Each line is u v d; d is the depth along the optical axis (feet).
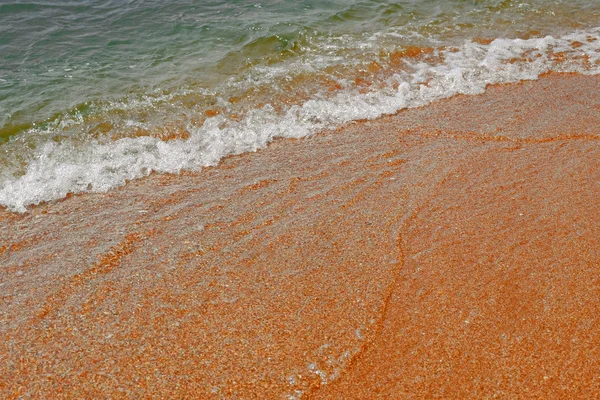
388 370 11.57
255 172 18.86
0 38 27.68
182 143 20.68
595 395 11.12
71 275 14.07
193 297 13.38
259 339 12.24
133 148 20.29
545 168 18.75
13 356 11.69
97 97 23.16
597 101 23.53
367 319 12.79
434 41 29.45
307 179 18.35
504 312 12.99
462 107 23.15
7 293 13.46
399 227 15.90
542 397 11.03
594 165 18.92
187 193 17.78
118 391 11.03
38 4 31.53
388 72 26.25
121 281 13.88
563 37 30.55
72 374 11.35
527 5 34.53
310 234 15.66
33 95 23.08
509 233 15.66
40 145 20.17
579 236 15.58
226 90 24.20
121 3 32.65
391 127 21.71
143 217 16.53
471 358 11.82
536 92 24.43
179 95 23.65
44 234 15.79
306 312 12.98
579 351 12.03
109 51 27.27
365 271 14.29
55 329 12.41
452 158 19.38
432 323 12.69
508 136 20.74
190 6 32.71
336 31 30.04
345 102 23.56
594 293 13.62
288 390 11.14
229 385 11.21
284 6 33.17
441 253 14.90
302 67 26.25
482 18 32.58
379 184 17.95
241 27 29.86
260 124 21.90
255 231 15.81
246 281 13.92
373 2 34.01
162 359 11.73
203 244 15.26
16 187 18.03
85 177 18.63
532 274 14.17
